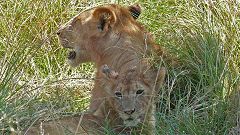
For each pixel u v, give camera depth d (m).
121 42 11.90
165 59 12.62
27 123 10.90
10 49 12.98
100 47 12.08
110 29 12.02
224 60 12.69
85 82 12.80
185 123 11.24
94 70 13.09
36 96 11.90
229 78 12.28
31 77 13.09
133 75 10.85
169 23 13.73
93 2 14.27
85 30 12.27
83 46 12.41
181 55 12.99
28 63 13.09
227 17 13.44
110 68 11.49
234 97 11.88
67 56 13.13
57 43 13.76
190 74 12.77
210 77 12.30
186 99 12.38
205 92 12.12
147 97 10.84
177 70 12.68
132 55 11.66
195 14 13.73
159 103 12.05
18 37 13.45
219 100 11.76
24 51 13.05
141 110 10.77
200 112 11.88
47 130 10.65
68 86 12.70
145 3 14.35
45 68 13.48
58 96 12.00
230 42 13.05
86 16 12.42
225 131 11.17
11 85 12.00
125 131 11.07
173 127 11.17
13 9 14.10
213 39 12.98
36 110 11.49
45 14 13.96
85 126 10.95
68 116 11.12
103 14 12.06
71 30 12.50
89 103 12.17
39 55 13.59
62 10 14.11
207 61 12.66
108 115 11.09
